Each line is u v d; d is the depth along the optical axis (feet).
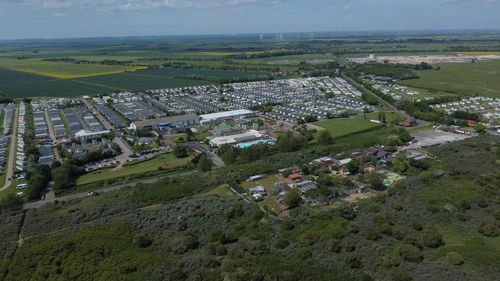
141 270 265.95
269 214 362.74
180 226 332.60
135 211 380.58
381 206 347.56
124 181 485.56
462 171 416.87
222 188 437.17
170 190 428.97
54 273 270.26
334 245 268.62
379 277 232.53
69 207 402.72
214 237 307.17
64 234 330.54
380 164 494.59
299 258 261.85
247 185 447.42
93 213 374.22
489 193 340.39
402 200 353.92
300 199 391.45
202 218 350.02
